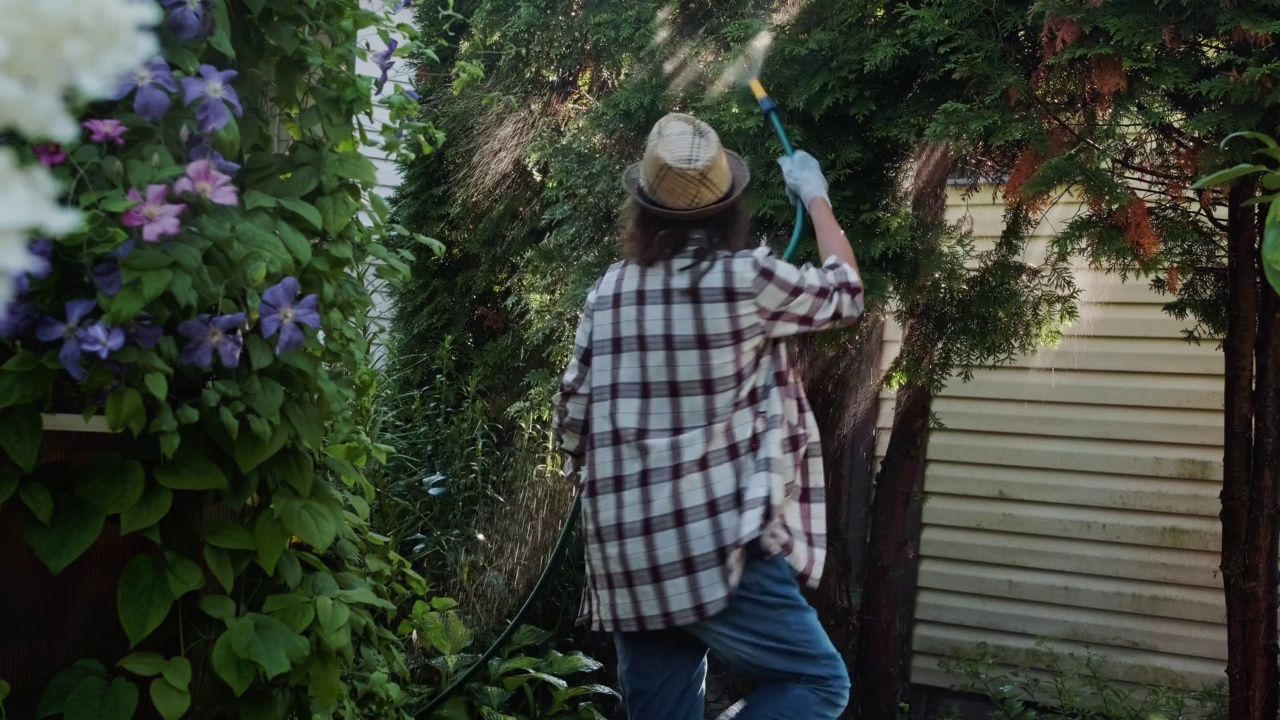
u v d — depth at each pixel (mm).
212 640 1688
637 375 1858
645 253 1896
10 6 1028
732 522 1801
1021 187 2482
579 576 3377
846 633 3436
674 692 1934
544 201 3633
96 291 1441
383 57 1979
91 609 1689
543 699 3240
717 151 1895
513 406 3490
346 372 1959
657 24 2934
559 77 3490
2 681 1419
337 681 1717
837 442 3311
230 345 1480
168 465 1545
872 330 3123
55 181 1285
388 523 3174
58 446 1616
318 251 1771
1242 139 2279
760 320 1844
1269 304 2611
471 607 3215
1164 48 2357
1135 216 2445
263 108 1844
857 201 2738
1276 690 2648
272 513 1655
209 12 1523
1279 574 2785
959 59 2508
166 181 1469
